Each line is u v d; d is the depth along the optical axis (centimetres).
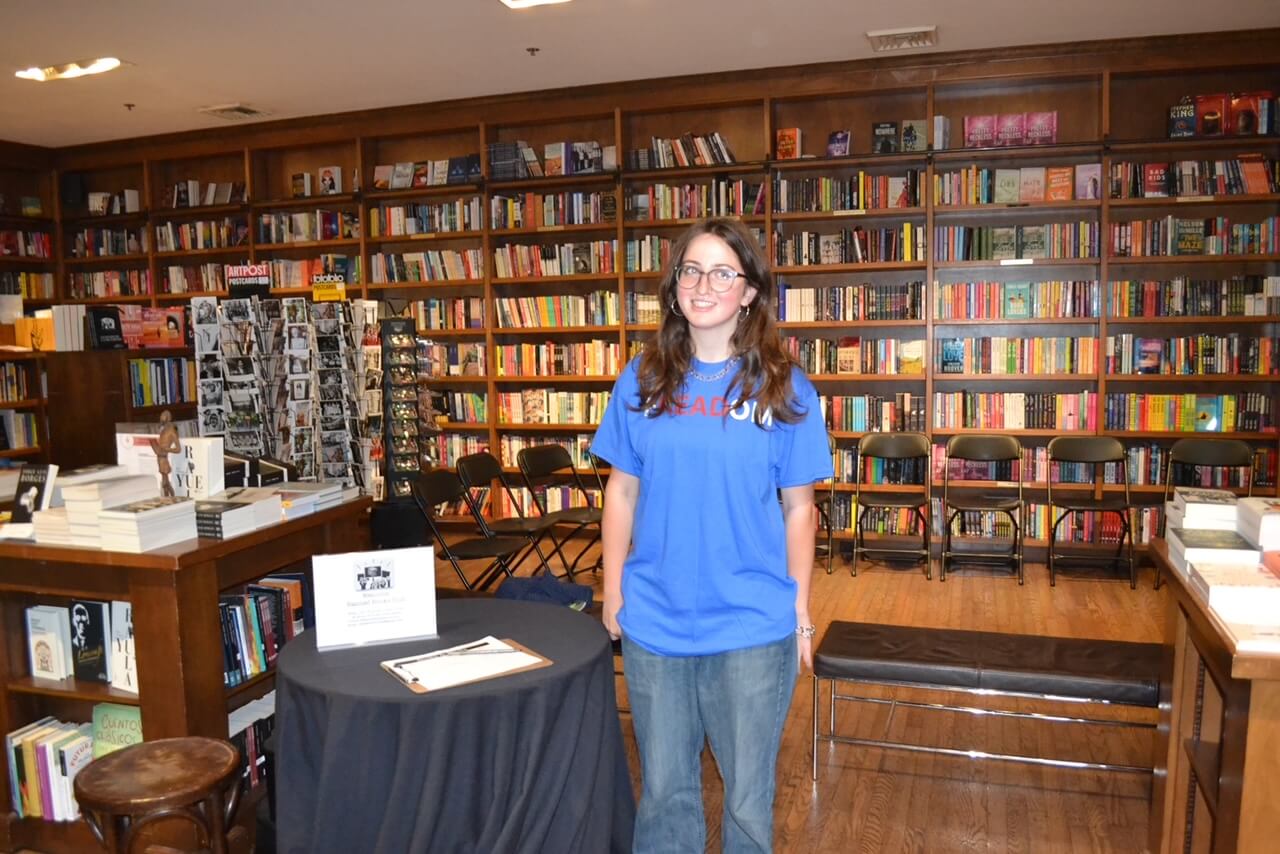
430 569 212
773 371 169
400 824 173
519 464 539
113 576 236
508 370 666
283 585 287
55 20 464
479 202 659
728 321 170
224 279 738
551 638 207
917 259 579
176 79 575
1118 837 255
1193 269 564
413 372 540
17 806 264
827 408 606
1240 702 164
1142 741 318
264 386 430
